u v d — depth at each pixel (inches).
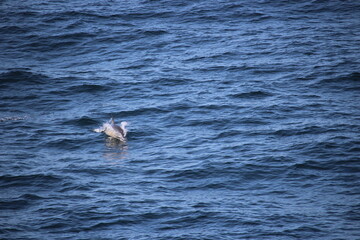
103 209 1162.6
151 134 1566.2
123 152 1461.6
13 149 1470.2
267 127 1588.3
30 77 1987.0
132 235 1070.4
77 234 1072.2
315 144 1457.9
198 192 1248.2
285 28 2514.8
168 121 1649.9
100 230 1087.6
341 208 1165.7
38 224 1104.8
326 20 2613.2
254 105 1742.1
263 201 1205.1
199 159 1402.6
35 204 1187.9
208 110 1715.1
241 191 1252.5
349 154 1400.1
